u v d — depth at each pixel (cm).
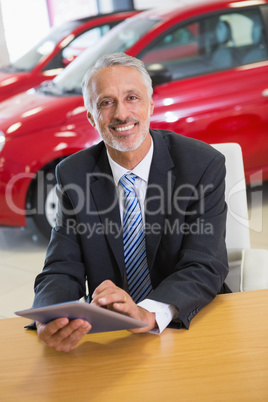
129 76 165
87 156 179
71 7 787
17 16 742
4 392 120
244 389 113
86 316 126
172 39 387
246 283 169
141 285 173
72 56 590
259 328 135
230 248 193
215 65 386
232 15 396
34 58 602
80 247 175
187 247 165
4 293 316
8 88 563
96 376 122
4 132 345
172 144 178
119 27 414
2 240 399
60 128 348
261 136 381
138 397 113
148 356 127
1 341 140
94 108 169
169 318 141
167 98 362
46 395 117
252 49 395
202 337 133
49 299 157
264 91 380
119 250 171
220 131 372
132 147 166
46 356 132
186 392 113
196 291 148
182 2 773
